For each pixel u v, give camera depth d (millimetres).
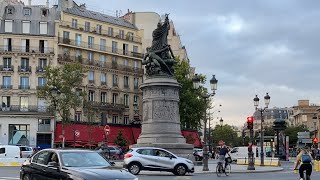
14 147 47094
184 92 84000
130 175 14492
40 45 78375
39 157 16781
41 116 74875
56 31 79000
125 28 89938
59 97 65812
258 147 68125
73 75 67812
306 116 171000
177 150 38156
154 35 41531
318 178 29094
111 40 86562
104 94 84250
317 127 143875
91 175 14039
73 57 80562
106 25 86938
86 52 82688
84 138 76812
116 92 85812
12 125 74188
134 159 30422
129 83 88438
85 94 70312
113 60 86500
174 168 30672
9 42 77438
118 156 59938
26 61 77625
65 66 68250
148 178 27547
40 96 67938
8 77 76688
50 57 77875
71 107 69312
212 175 31297
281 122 67938
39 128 74875
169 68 40844
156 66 40406
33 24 79312
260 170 37969
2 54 76625
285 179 28281
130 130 83312
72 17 82250
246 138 157125
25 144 73938
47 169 15719
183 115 84188
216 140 160750
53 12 81875
